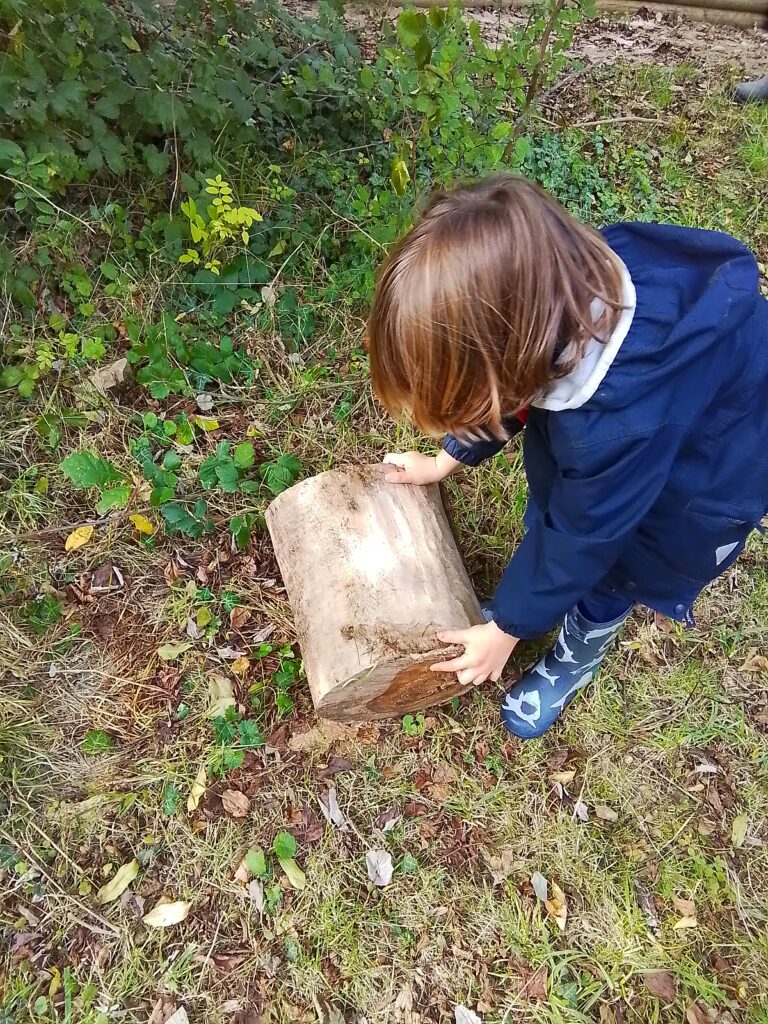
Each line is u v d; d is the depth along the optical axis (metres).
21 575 1.89
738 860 1.74
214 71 2.28
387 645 1.47
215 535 2.03
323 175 2.63
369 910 1.59
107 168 2.38
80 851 1.60
